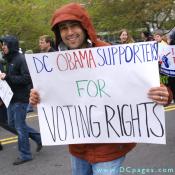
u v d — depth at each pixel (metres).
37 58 3.18
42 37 8.03
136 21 29.06
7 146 7.27
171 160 5.84
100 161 3.16
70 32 3.04
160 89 2.92
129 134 3.08
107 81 3.07
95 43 3.13
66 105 3.21
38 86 3.23
